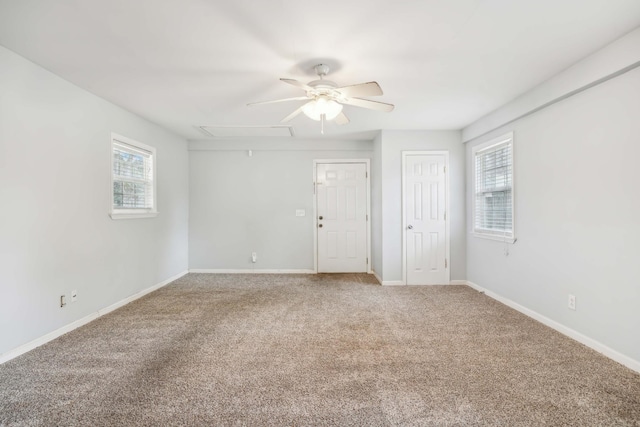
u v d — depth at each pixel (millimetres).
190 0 1801
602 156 2443
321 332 2916
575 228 2705
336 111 2662
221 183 5516
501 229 3865
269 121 4285
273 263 5543
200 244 5531
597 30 2115
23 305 2492
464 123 4340
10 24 2033
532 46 2322
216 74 2783
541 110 3104
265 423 1697
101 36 2184
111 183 3500
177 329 2992
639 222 2172
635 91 2189
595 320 2521
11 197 2398
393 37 2203
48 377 2139
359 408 1820
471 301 3852
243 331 2945
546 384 2047
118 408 1815
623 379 2096
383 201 4691
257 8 1879
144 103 3531
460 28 2096
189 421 1709
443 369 2248
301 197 5523
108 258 3471
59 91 2822
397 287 4547
